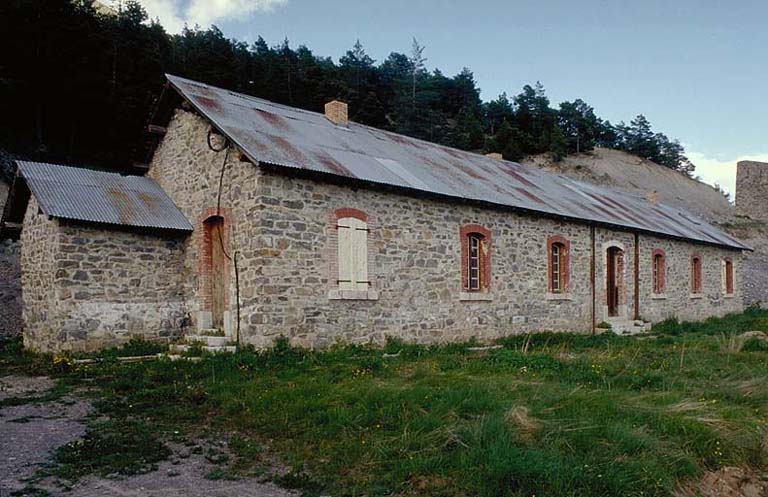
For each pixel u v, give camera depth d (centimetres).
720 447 611
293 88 3703
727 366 1047
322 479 502
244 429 639
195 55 3384
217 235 1209
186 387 805
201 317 1198
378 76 6053
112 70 2814
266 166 1013
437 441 569
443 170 1485
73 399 766
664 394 779
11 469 507
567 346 1347
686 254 2297
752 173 4306
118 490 466
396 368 940
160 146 1391
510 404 679
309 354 1005
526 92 6706
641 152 6475
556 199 1750
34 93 2448
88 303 1126
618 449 559
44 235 1181
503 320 1468
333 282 1110
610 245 1859
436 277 1310
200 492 468
